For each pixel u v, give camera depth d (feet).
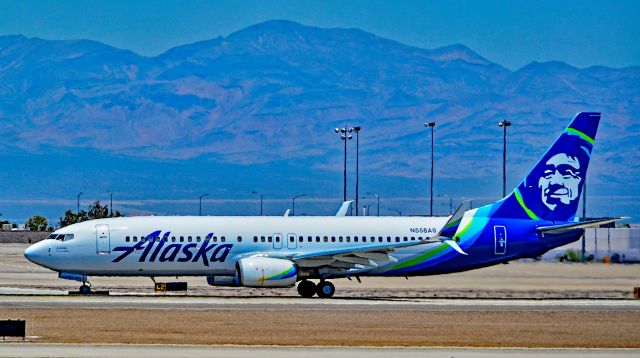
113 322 438.40
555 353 365.81
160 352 347.56
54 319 447.01
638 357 359.66
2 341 374.84
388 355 351.67
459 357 350.64
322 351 357.82
